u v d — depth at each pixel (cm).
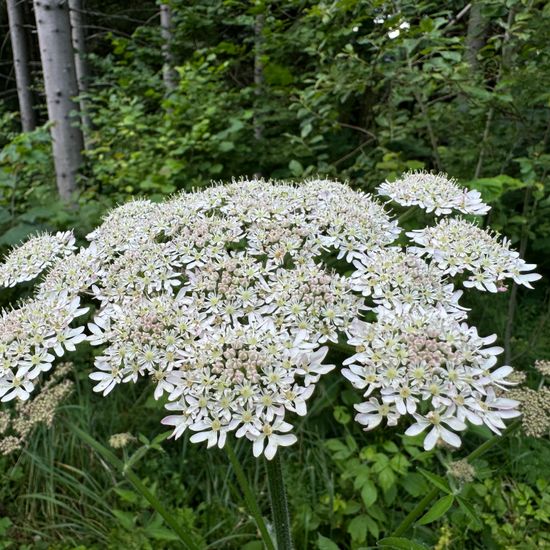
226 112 603
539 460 314
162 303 203
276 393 168
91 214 491
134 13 1313
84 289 227
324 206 247
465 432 342
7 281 244
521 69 393
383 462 299
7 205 571
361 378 172
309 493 330
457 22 560
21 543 328
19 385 192
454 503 309
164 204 261
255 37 673
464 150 451
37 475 353
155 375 186
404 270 209
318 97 445
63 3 719
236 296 208
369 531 317
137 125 630
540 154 400
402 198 260
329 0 446
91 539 324
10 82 1703
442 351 173
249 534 304
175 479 340
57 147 740
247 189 265
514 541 277
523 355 411
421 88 418
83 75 1130
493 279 217
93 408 393
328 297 201
